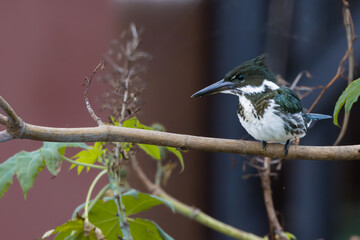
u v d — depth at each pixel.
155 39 7.54
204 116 7.53
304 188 7.52
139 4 7.55
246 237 7.32
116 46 7.32
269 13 7.55
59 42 7.58
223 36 7.55
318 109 7.55
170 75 7.53
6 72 7.57
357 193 7.53
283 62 7.55
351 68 7.29
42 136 7.08
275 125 7.25
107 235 7.19
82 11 7.57
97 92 7.54
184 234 7.51
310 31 7.56
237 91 7.29
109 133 7.11
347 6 7.30
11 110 7.05
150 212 7.51
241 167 7.51
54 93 7.57
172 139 7.12
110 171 7.16
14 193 7.55
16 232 7.55
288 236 7.30
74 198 7.55
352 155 7.16
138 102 7.19
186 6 7.55
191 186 7.52
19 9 7.57
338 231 7.52
